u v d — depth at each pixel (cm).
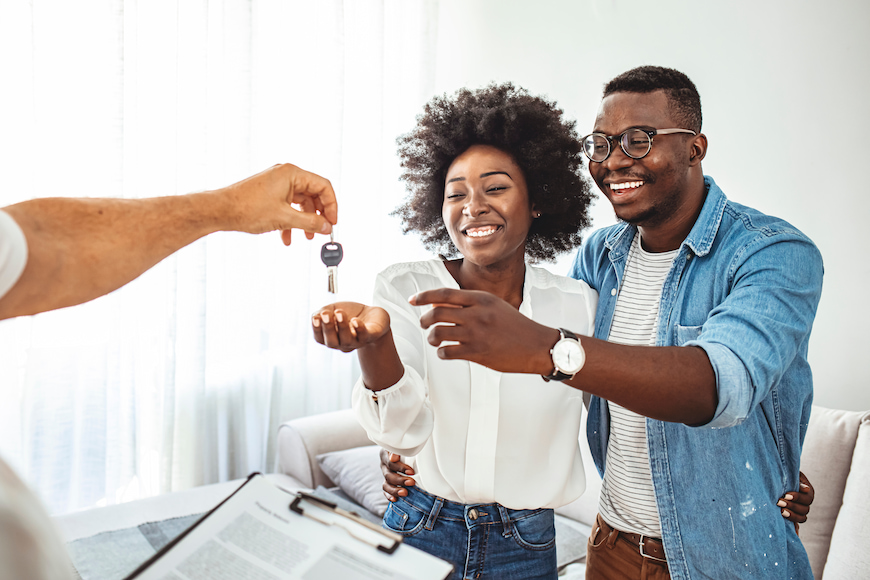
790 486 106
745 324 81
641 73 106
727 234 103
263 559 53
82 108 227
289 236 80
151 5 239
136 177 237
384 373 81
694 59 217
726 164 211
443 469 98
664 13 225
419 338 99
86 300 56
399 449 88
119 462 245
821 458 165
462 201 99
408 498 102
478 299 59
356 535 55
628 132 103
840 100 183
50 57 220
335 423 255
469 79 306
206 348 263
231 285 269
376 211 307
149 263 59
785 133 195
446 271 106
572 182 114
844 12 181
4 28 209
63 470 232
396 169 318
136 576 52
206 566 53
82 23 224
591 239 132
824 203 188
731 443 98
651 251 116
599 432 118
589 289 120
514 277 106
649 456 105
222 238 264
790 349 83
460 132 104
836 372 187
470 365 97
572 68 259
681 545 102
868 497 152
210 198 66
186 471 261
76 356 232
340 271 302
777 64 196
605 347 66
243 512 58
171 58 242
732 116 208
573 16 257
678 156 104
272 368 284
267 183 71
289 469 251
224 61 259
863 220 180
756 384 73
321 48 287
